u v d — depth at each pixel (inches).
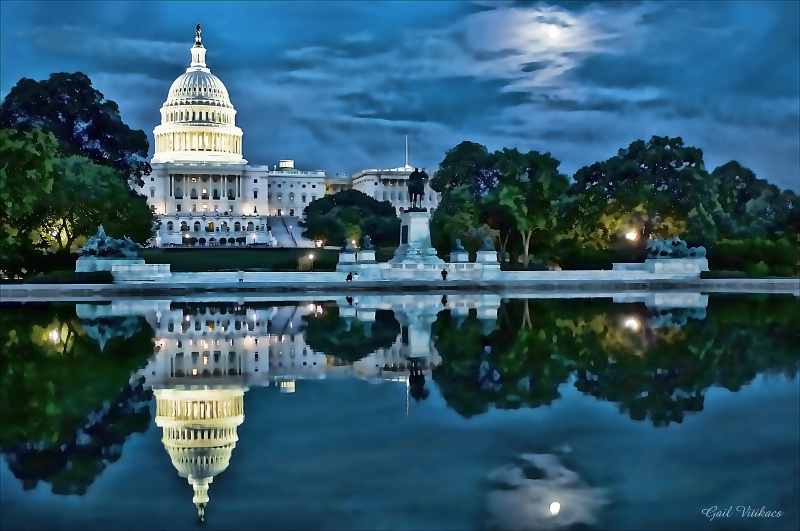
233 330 1569.9
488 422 842.8
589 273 3368.6
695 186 4315.9
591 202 4261.8
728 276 3545.8
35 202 3152.1
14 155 3105.3
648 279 3304.6
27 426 816.9
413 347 1331.2
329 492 640.4
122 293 2630.4
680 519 589.0
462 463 706.2
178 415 863.7
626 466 700.0
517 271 3390.7
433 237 4323.3
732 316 1833.2
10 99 4611.2
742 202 5497.1
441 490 642.2
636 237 4264.3
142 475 679.1
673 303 2239.2
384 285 2893.7
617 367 1146.0
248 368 1138.0
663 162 4493.1
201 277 3053.6
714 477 672.4
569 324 1660.9
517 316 1838.1
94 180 3599.9
